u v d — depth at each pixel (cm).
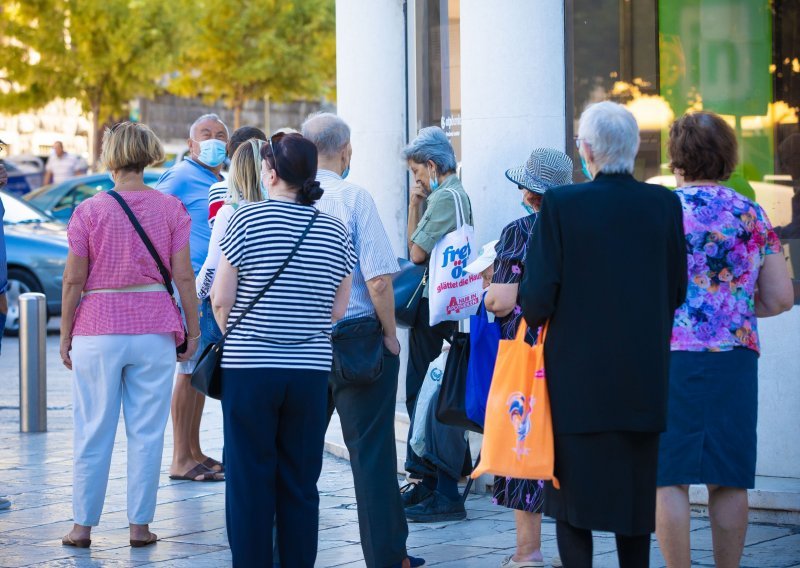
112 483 1319
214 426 1698
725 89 1243
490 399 774
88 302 1038
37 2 4512
